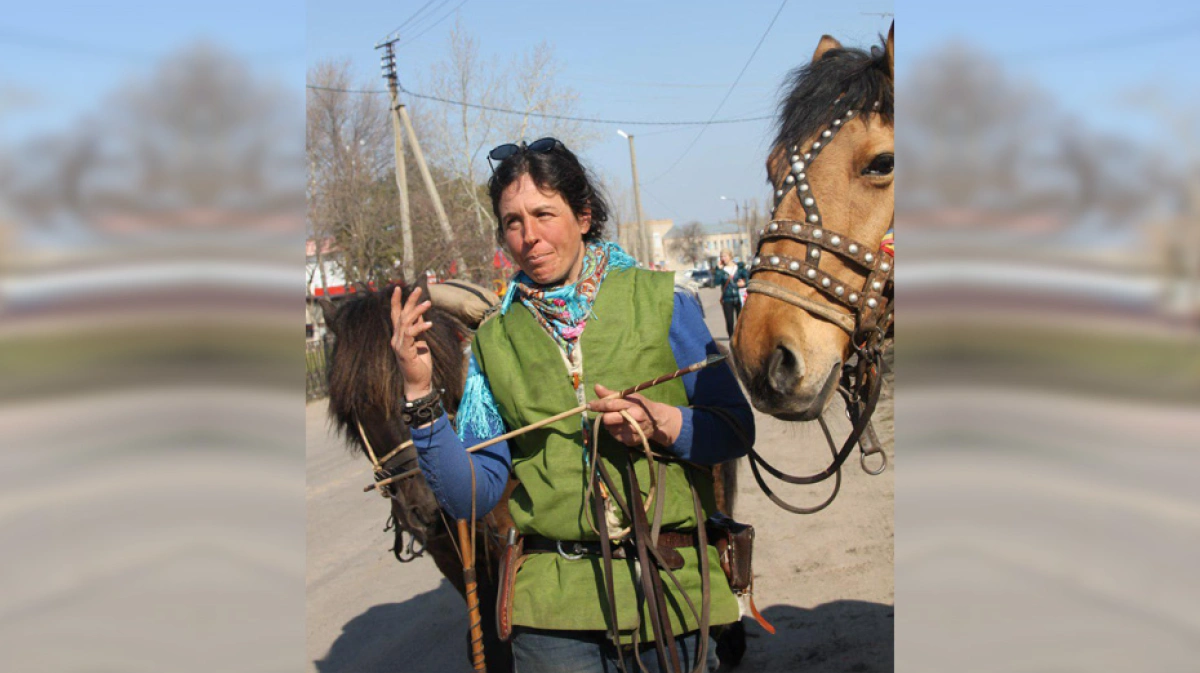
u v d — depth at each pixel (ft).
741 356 6.91
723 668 12.15
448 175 83.05
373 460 10.52
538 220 6.96
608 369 6.86
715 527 8.27
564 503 6.83
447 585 17.67
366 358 10.33
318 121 60.80
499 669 10.48
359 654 14.56
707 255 289.53
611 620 6.59
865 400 7.47
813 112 7.36
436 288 13.01
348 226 59.77
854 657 11.94
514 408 7.07
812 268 6.89
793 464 23.17
